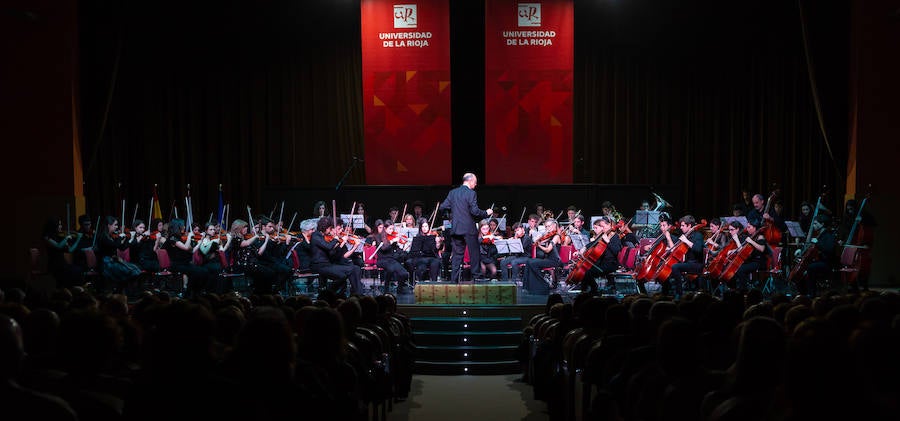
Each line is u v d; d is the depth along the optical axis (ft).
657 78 54.19
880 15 44.57
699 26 53.78
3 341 7.97
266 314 9.36
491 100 51.26
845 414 6.52
